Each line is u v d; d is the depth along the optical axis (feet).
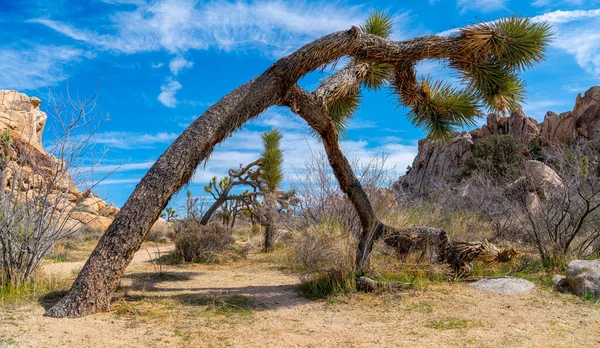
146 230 17.34
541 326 14.07
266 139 49.24
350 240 22.06
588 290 17.98
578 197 25.29
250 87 19.98
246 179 49.01
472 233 32.32
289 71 20.71
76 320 14.87
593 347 11.95
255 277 26.66
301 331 13.96
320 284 20.59
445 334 13.33
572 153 27.96
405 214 29.27
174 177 17.70
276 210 43.14
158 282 24.27
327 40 21.74
